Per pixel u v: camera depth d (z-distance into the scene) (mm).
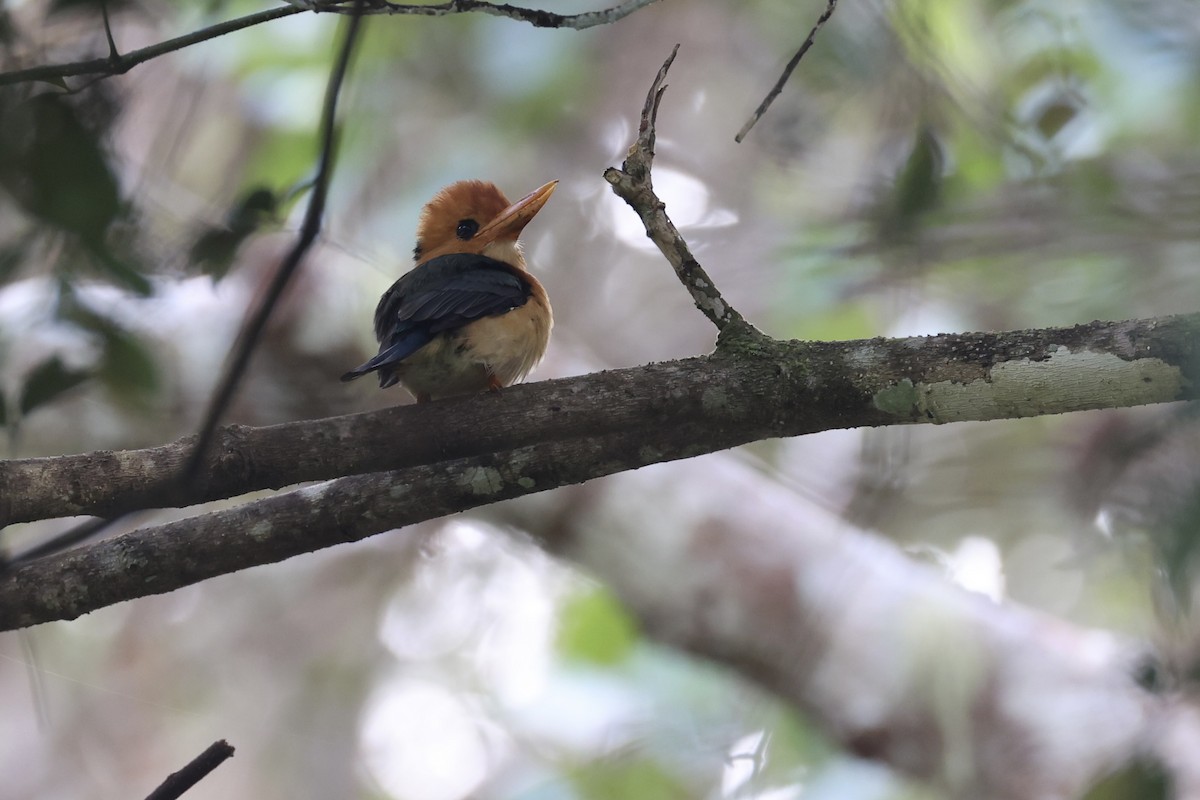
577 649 12273
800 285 12297
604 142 16719
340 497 6551
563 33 15305
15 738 16734
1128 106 11133
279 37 13562
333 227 13586
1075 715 8680
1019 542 12734
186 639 17406
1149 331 5906
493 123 15742
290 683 17141
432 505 6555
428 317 7785
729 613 9617
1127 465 8906
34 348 7730
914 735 9055
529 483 6516
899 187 10648
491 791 15055
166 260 7828
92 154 5984
